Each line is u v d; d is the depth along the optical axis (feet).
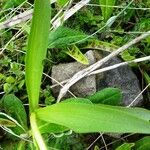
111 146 0.69
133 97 0.70
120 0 0.81
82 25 0.78
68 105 0.49
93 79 0.67
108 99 0.63
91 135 0.68
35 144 0.51
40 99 0.69
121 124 0.44
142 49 0.77
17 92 0.68
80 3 0.70
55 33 0.68
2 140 0.63
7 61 0.70
